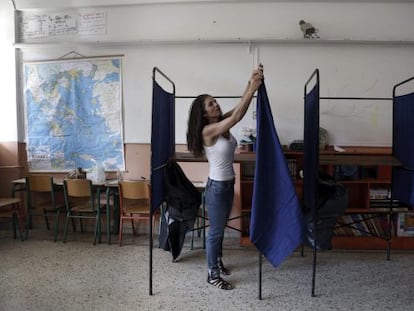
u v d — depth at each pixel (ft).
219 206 8.96
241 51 13.51
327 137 13.23
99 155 14.35
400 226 12.28
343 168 12.38
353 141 13.30
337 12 13.14
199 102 8.97
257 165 8.23
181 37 13.65
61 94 14.38
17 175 14.61
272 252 8.41
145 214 13.01
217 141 8.80
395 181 11.37
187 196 10.71
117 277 9.90
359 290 9.09
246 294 8.86
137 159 14.17
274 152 8.34
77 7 13.98
